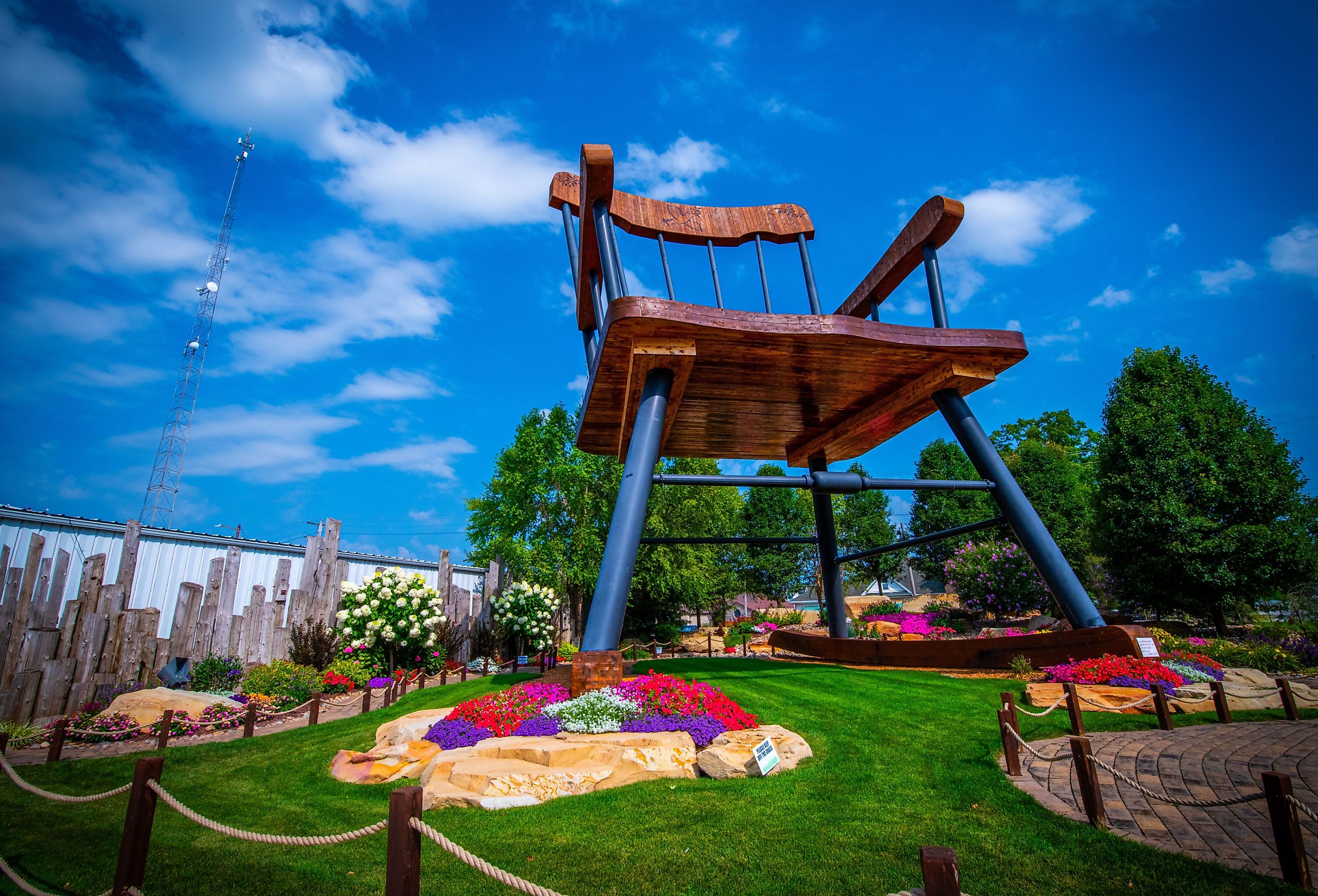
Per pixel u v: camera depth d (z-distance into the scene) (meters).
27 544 14.78
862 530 45.66
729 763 6.95
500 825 5.75
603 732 8.05
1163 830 5.16
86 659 13.99
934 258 14.57
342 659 17.88
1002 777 6.72
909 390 14.86
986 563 28.30
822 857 4.82
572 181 16.89
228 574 17.30
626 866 4.79
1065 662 12.84
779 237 16.30
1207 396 23.14
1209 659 14.53
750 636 35.75
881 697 11.08
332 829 6.27
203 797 7.81
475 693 13.88
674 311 11.34
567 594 32.31
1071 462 38.91
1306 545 20.19
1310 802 5.71
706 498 34.06
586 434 17.19
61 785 8.65
